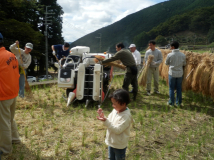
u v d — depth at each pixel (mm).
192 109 6031
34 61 35719
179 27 159875
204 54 6734
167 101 6809
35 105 5980
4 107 3115
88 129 4477
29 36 28406
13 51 5910
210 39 131375
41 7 36844
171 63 6066
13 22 27125
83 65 6070
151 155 3520
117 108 2494
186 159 3426
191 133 4344
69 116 5254
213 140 4102
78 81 6078
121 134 2504
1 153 3297
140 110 5859
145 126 4727
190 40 140250
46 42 33812
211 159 3441
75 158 3365
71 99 6012
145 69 7266
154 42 7453
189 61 6969
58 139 3982
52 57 39719
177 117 5352
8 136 3262
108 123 2398
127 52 6230
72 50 7965
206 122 5062
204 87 6453
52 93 7578
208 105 6441
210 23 153875
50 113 5387
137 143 3885
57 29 41500
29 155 3391
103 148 3684
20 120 4844
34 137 4027
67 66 6840
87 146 3752
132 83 6699
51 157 3367
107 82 7621
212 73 6188
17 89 3352
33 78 28891
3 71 3014
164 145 3881
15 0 27484
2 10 27125
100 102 6078
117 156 2588
